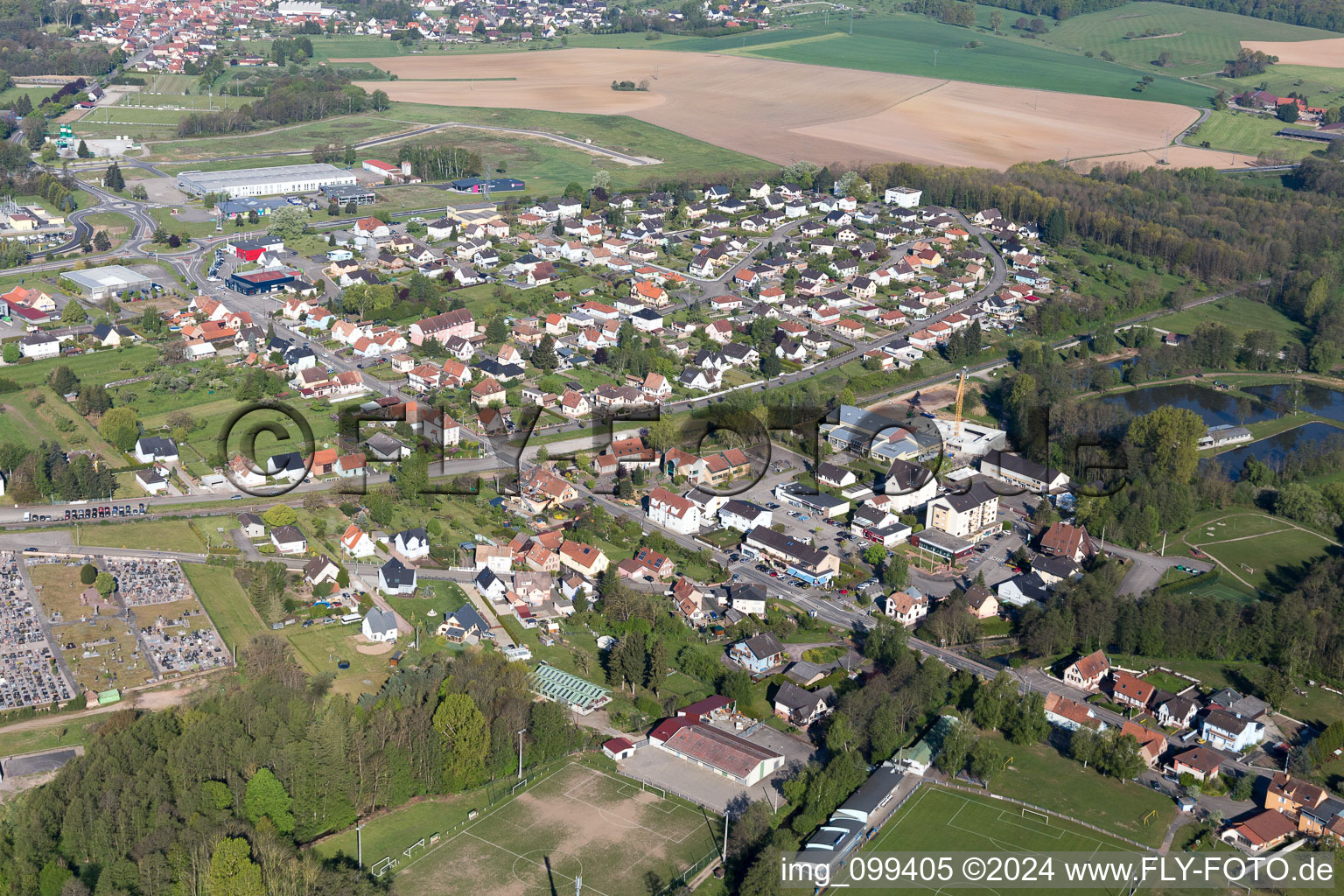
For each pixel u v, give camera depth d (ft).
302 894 625.00
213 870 620.90
